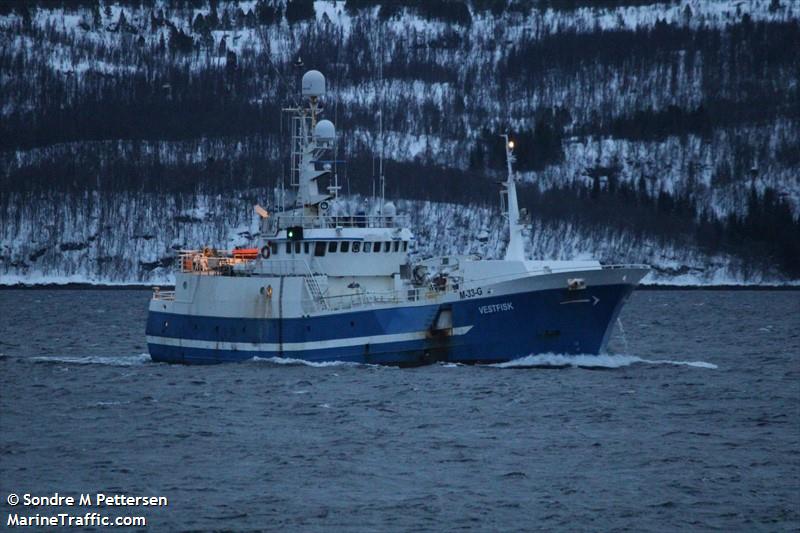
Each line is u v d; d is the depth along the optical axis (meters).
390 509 193.88
